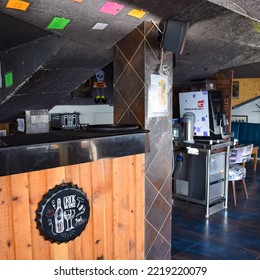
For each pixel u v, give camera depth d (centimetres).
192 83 503
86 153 196
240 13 254
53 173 183
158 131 261
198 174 436
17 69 272
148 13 230
